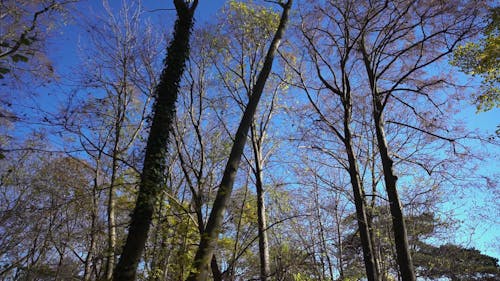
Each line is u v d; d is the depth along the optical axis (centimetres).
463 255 2136
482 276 2402
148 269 1024
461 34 1338
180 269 987
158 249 1063
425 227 1936
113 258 1216
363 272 1670
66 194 1557
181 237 1067
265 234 1476
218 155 1538
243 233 1292
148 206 795
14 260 1532
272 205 1709
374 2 1439
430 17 1369
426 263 2094
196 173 1265
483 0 1305
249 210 1387
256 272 1471
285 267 980
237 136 839
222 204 770
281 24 1045
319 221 1578
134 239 760
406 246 1256
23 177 1569
